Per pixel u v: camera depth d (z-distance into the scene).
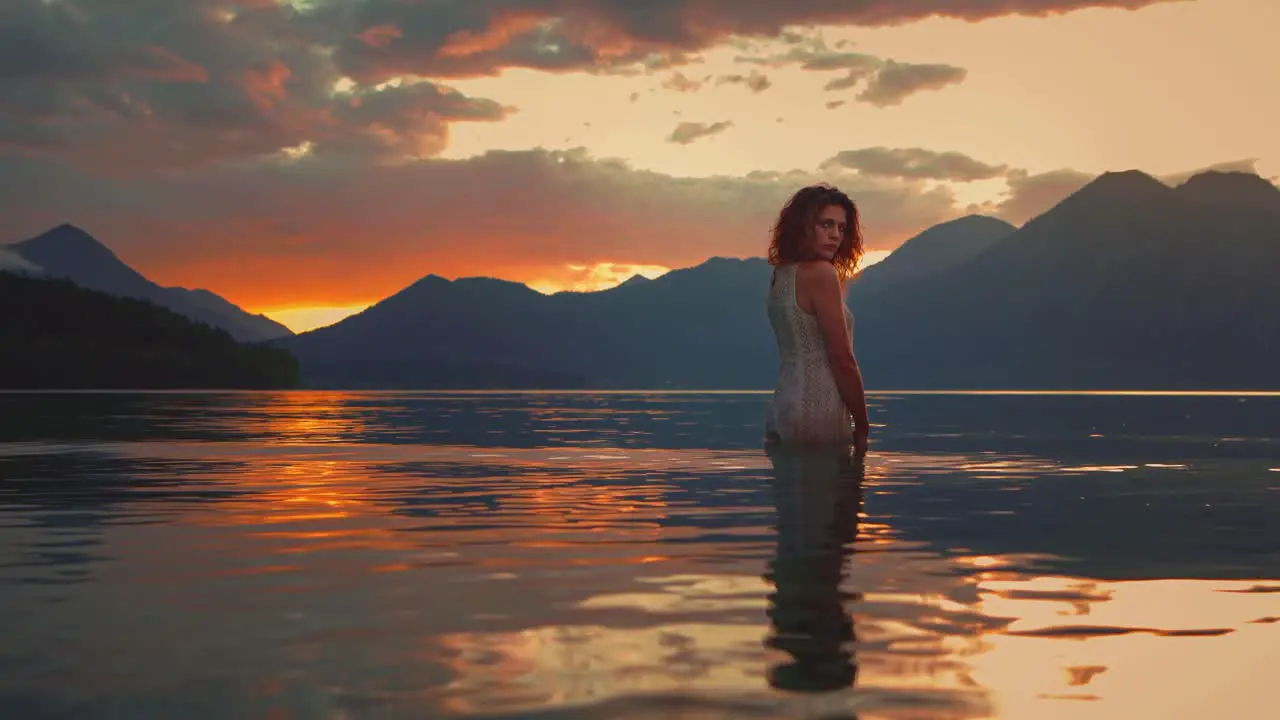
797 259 4.76
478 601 1.40
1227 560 1.76
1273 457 4.35
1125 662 1.12
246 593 1.45
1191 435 6.51
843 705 0.97
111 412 12.23
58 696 0.97
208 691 0.99
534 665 1.08
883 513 2.38
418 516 2.36
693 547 1.88
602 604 1.39
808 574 1.61
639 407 16.33
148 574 1.60
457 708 0.94
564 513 2.39
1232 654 1.16
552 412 12.84
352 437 6.31
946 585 1.52
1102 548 1.88
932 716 0.94
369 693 0.99
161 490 2.97
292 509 2.50
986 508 2.48
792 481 3.20
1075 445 5.30
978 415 11.28
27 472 3.60
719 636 1.21
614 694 0.99
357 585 1.52
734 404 19.44
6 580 1.55
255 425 8.20
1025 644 1.19
